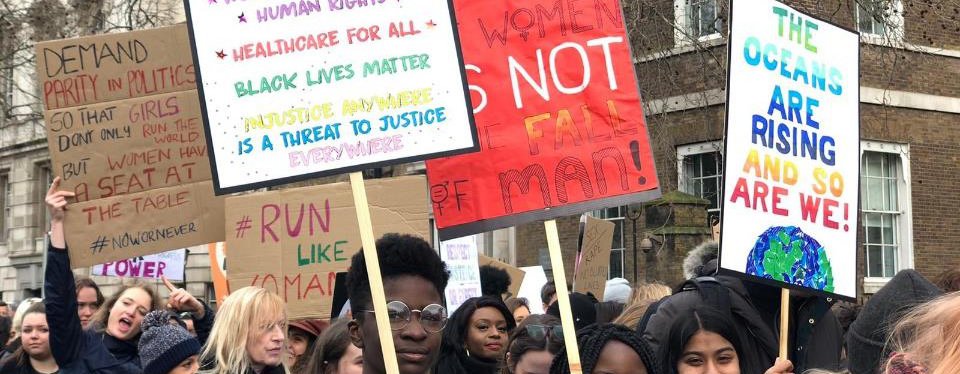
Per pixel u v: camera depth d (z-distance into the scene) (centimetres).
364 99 434
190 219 652
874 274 1619
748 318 468
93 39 648
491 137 485
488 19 493
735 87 459
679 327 412
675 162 1529
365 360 385
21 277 3269
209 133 432
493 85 489
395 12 437
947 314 243
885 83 1602
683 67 1541
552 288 914
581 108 485
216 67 435
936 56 1655
